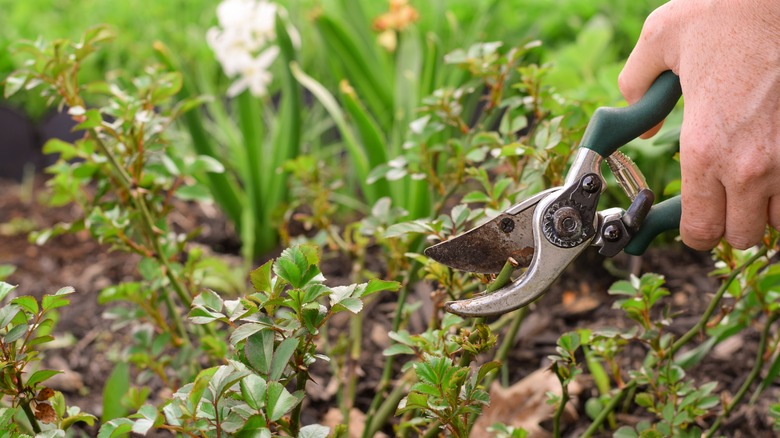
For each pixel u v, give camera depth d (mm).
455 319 804
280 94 1970
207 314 703
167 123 961
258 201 1399
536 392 1025
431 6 1773
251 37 1374
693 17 742
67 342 1190
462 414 754
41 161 1896
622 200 1314
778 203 750
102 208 983
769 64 721
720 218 754
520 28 1786
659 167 1309
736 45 726
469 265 759
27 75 888
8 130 1895
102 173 979
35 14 2084
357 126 1278
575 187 748
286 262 699
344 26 1468
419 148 976
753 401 959
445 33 1804
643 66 771
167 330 967
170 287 990
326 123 1684
